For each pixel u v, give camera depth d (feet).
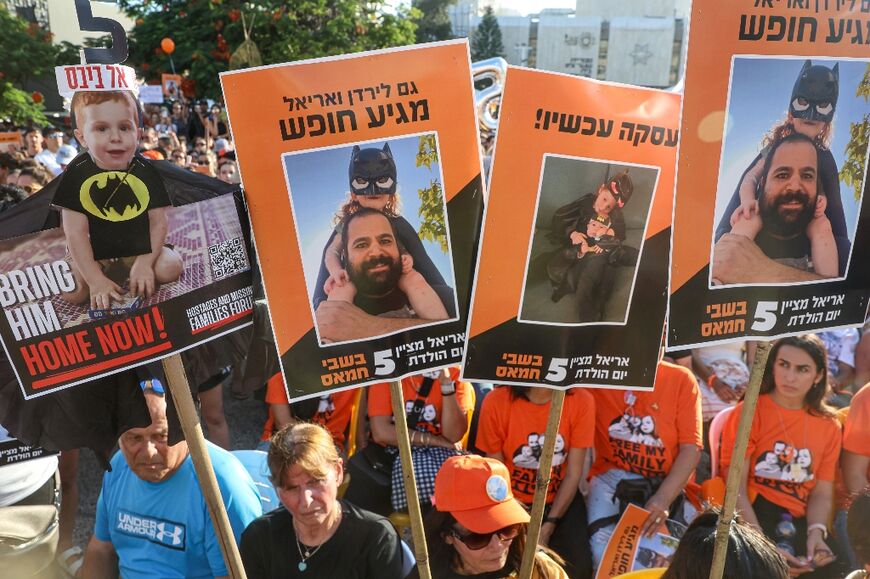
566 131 6.14
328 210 6.05
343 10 71.15
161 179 5.65
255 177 5.92
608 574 9.65
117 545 8.49
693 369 14.39
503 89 6.01
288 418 12.39
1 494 9.23
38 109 65.92
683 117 6.03
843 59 6.13
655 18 183.42
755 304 6.41
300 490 7.14
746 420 6.23
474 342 6.41
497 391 10.70
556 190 6.23
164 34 68.23
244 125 5.85
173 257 5.74
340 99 5.92
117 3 79.36
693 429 10.50
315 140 5.94
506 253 6.29
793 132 6.17
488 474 7.70
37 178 18.67
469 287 6.38
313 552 7.48
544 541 10.27
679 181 6.12
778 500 10.27
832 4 6.03
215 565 8.08
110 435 6.18
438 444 11.29
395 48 5.90
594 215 6.32
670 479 10.37
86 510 13.71
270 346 6.48
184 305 5.83
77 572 10.75
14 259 5.36
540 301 6.40
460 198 6.22
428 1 183.21
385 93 5.96
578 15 200.64
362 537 7.53
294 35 68.13
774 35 5.98
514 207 6.21
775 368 10.14
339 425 12.50
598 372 6.62
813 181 6.29
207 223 5.83
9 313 5.39
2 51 65.26
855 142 6.31
